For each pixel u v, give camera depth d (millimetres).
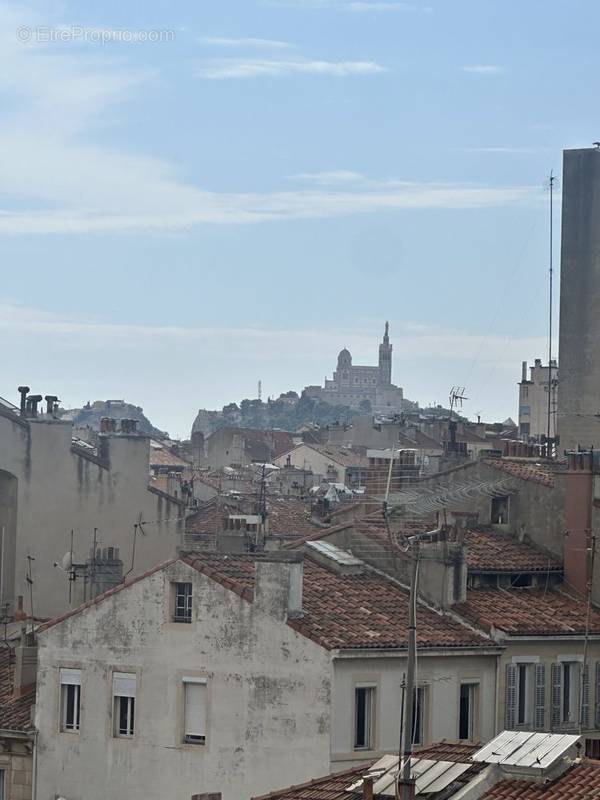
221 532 181000
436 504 158875
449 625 141500
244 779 133625
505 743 105375
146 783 138000
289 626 132625
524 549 155625
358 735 132375
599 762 104812
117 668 140125
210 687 135875
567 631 144375
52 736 142625
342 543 150500
